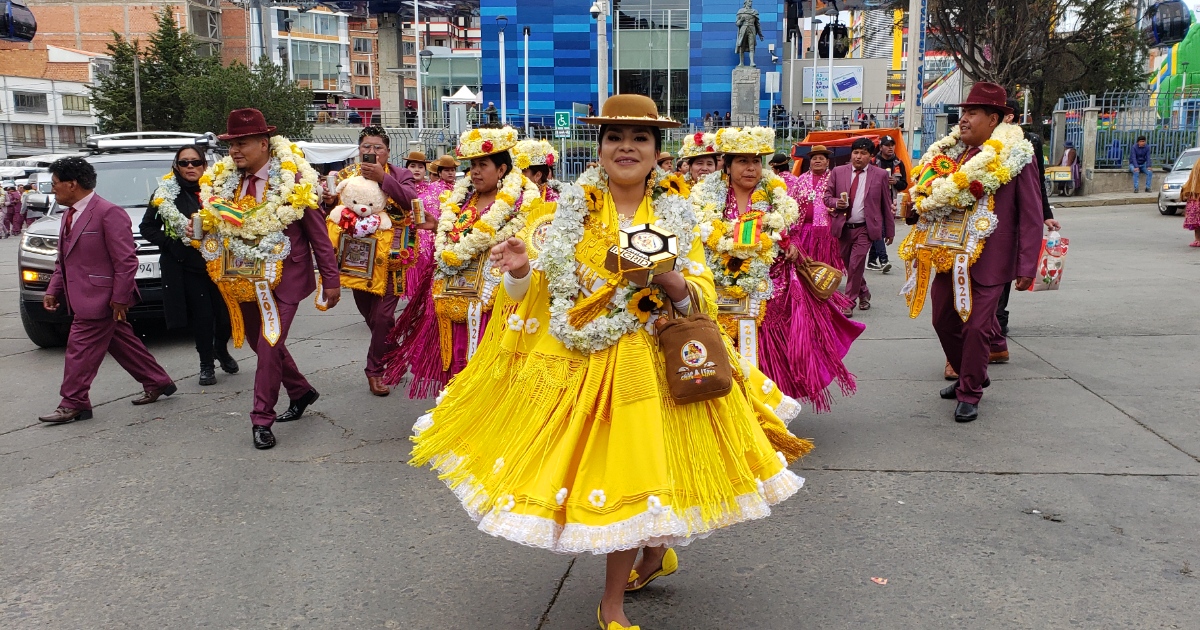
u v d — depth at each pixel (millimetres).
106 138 11141
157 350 9477
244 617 3762
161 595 3969
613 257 3182
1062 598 3734
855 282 10469
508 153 6066
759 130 5629
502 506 3139
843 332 6258
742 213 5805
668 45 46406
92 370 6785
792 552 4250
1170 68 34781
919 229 6445
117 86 36469
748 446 3357
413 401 7168
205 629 3670
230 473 5531
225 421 6684
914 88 24656
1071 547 4203
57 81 54969
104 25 62219
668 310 3311
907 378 7367
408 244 7363
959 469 5242
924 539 4336
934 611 3666
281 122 34219
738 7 47125
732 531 4508
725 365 3189
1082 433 5777
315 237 6211
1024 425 5992
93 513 4922
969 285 6113
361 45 89562
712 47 47562
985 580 3912
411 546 4438
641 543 3168
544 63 48062
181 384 7910
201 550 4426
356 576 4121
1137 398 6473
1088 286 11344
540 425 3254
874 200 10320
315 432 6363
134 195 10516
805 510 4730
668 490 3082
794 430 6066
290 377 6539
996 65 31219
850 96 46750
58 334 9750
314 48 71750
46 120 54406
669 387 3195
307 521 4766
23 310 9422
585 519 3117
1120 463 5234
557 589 3963
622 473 3139
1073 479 5023
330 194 7348
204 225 6059
